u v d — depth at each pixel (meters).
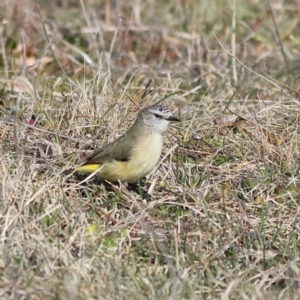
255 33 19.38
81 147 12.68
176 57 18.45
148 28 19.47
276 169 12.23
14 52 17.33
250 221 10.95
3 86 15.48
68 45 17.81
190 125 13.45
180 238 10.35
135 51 18.70
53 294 8.84
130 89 15.19
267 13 20.98
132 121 13.59
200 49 18.28
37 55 17.66
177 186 11.82
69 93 14.50
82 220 10.55
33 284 8.97
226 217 10.89
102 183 11.95
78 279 9.18
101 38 17.81
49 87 15.52
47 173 11.80
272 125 13.53
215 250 10.04
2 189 10.68
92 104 13.51
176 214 11.16
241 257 10.00
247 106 14.70
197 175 12.16
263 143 12.69
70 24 19.38
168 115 11.61
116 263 9.60
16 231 9.84
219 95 15.29
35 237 9.73
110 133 12.99
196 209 11.09
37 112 13.91
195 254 9.95
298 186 11.71
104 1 21.08
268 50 19.23
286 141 13.16
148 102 14.80
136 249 10.11
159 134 11.67
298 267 9.76
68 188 11.41
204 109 14.62
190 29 19.88
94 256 9.67
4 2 19.70
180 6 21.02
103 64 17.20
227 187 11.82
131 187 11.98
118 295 8.88
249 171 12.30
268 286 9.38
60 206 10.78
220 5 20.98
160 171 12.27
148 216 10.91
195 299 8.88
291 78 16.17
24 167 11.59
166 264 9.82
